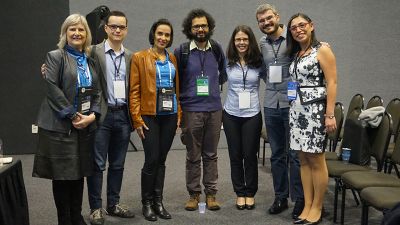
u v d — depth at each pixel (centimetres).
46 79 245
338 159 345
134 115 298
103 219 304
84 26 254
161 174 321
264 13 302
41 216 328
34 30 554
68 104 245
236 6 586
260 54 319
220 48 329
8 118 565
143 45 582
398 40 612
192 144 327
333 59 274
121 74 301
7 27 550
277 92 313
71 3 559
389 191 246
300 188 312
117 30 293
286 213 329
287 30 293
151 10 578
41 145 250
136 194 384
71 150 249
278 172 327
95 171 298
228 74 326
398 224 195
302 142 288
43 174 250
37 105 566
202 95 316
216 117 326
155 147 305
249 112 321
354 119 336
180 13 581
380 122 311
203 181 342
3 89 561
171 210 339
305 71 283
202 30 306
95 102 264
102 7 420
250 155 328
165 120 309
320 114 282
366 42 610
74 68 250
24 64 559
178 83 317
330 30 603
